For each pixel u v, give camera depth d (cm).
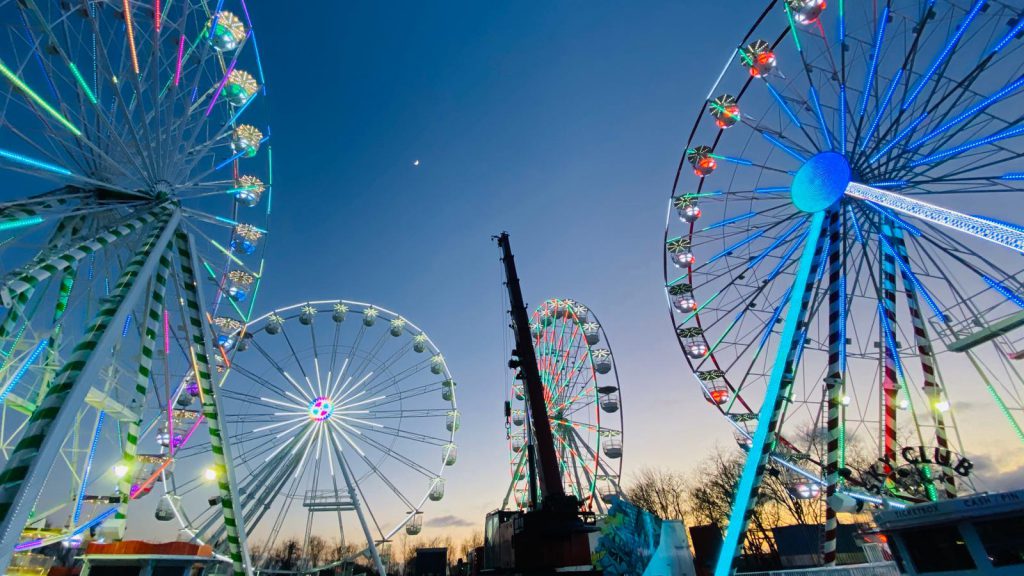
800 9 2469
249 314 3244
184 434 3164
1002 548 1205
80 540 2212
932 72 2136
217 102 2312
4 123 1421
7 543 976
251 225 3130
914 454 2097
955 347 2222
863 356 2477
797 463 2719
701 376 3425
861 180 2369
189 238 1889
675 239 3497
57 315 1867
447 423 4850
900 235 2420
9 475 1030
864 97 2394
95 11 1731
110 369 1773
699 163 3238
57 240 1739
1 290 1238
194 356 1825
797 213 2741
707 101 2936
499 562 2041
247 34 2381
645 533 2044
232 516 1745
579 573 1566
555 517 1627
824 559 1975
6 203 1462
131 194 1775
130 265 1525
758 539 5431
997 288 2097
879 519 1448
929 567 1316
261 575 4016
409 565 7519
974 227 1653
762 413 1953
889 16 2316
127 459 1883
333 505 4053
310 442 4131
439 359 5112
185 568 2045
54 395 1159
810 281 2172
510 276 2222
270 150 2844
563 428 3728
